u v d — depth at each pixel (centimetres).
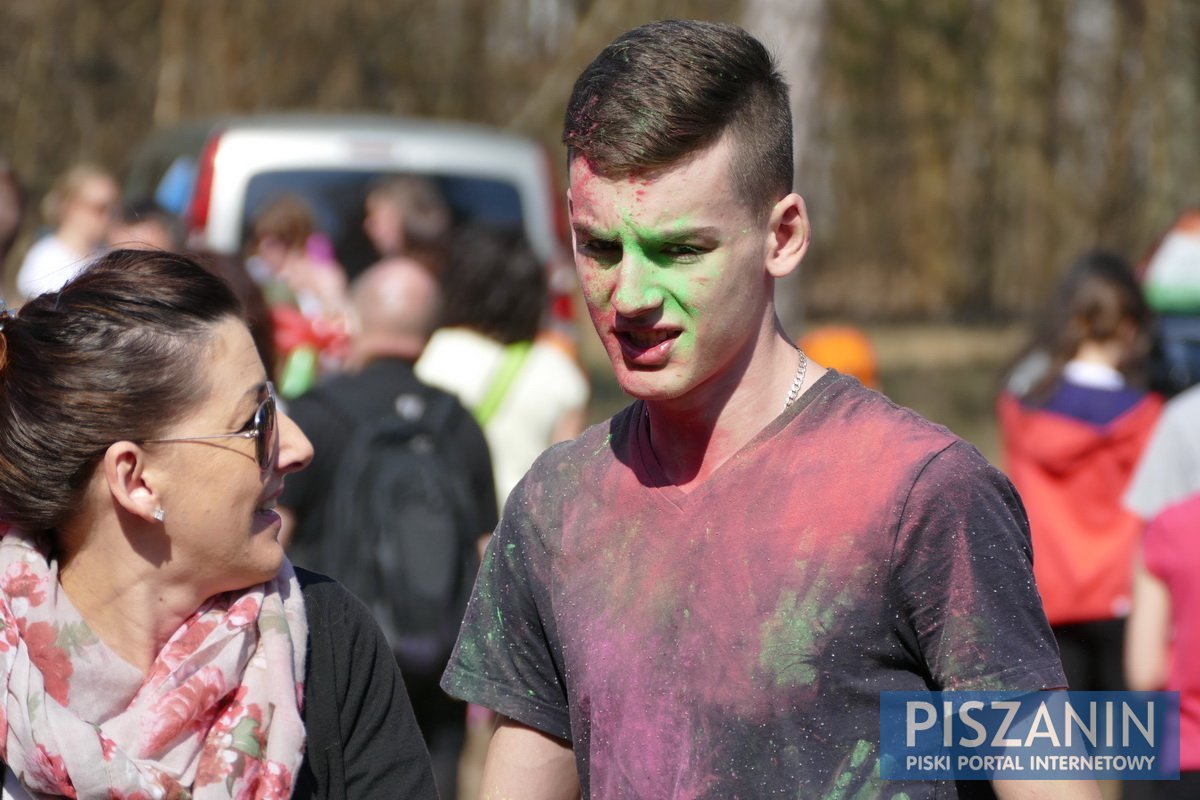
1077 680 871
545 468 406
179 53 3012
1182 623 651
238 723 374
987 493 355
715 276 358
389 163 1351
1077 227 3328
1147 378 909
